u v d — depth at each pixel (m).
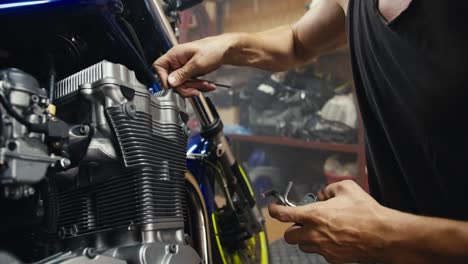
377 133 0.60
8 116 0.38
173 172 0.53
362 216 0.49
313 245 0.54
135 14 0.67
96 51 0.58
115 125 0.47
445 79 0.42
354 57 0.61
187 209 0.72
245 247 0.93
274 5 2.05
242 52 0.79
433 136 0.46
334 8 0.82
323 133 1.86
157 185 0.50
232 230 0.87
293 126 1.93
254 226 0.96
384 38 0.50
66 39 0.53
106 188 0.50
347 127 1.82
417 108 0.47
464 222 0.44
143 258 0.45
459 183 0.45
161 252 0.47
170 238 0.51
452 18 0.41
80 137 0.46
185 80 0.68
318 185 1.99
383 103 0.54
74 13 0.50
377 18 0.51
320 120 1.88
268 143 2.07
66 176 0.50
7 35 0.49
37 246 0.54
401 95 0.49
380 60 0.52
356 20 0.59
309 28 0.87
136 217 0.48
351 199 0.52
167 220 0.51
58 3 0.47
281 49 0.86
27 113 0.41
